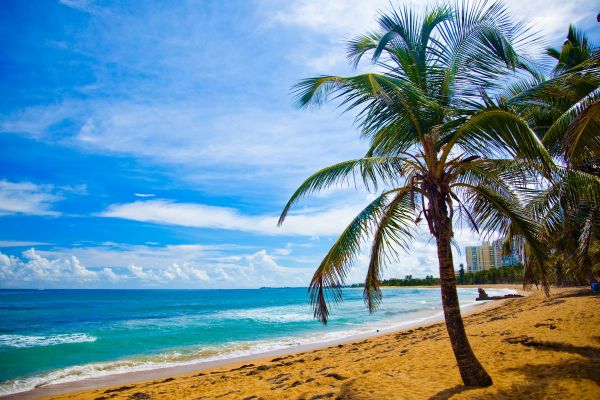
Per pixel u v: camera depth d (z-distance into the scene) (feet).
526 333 30.60
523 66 20.72
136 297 317.22
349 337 60.59
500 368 20.57
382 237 20.52
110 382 34.40
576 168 20.40
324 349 45.57
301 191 19.16
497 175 18.97
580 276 41.88
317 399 19.93
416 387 19.49
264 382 27.78
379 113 17.58
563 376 17.67
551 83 16.98
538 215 25.20
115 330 76.07
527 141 14.29
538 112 25.76
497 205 18.34
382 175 18.56
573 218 29.35
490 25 16.92
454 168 17.71
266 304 189.57
